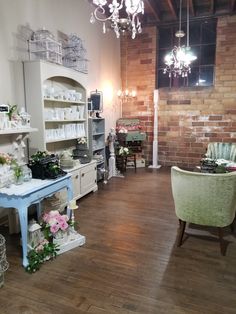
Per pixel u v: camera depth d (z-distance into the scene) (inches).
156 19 231.0
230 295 77.3
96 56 207.2
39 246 95.0
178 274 87.1
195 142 240.2
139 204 151.5
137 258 96.7
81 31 184.2
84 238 107.3
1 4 117.6
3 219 124.9
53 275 86.7
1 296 76.9
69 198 114.1
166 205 149.7
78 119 165.8
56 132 148.8
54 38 145.9
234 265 92.3
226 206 94.4
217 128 231.5
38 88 128.5
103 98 222.1
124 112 259.9
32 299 75.6
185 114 239.8
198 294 77.7
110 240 110.0
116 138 235.9
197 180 93.3
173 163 251.3
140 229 120.2
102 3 94.3
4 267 86.4
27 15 133.1
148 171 233.8
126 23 96.2
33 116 131.9
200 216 98.0
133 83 253.8
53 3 152.6
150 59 243.6
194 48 233.0
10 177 96.1
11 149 125.6
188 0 193.8
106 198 161.9
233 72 220.2
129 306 72.8
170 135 247.9
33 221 100.3
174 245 106.1
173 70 214.5
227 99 225.0
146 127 254.7
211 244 107.1
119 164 231.9
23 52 131.6
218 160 146.4
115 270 89.4
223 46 220.2
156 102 235.8
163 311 71.0
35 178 105.5
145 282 83.0
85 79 170.9
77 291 78.9
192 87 234.1
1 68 119.3
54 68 137.3
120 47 252.7
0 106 108.3
